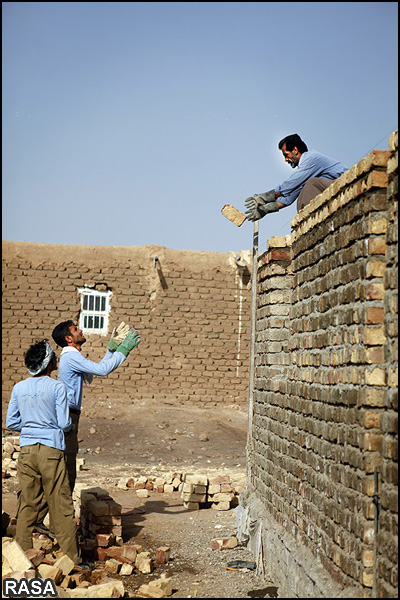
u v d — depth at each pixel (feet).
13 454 36.06
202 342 54.03
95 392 52.37
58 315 52.75
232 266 55.01
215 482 26.25
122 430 46.73
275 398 18.17
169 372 53.52
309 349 15.02
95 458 39.86
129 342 20.79
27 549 17.07
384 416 10.65
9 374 51.60
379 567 10.48
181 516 24.67
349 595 11.10
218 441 45.27
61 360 20.36
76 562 17.22
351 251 12.17
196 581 16.71
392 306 10.57
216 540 19.81
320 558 13.23
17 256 52.75
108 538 18.67
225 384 53.93
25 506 17.31
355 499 11.22
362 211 11.57
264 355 20.15
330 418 12.87
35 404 17.33
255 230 21.57
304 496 14.66
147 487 30.42
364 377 10.97
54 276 53.06
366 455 10.77
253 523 19.08
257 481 20.48
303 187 18.37
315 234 14.85
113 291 53.62
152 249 54.34
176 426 48.06
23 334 52.16
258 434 20.67
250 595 15.42
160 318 53.88
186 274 54.39
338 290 12.96
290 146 19.58
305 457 14.71
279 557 16.05
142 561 17.95
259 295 21.42
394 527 10.04
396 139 10.60
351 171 12.16
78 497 22.25
